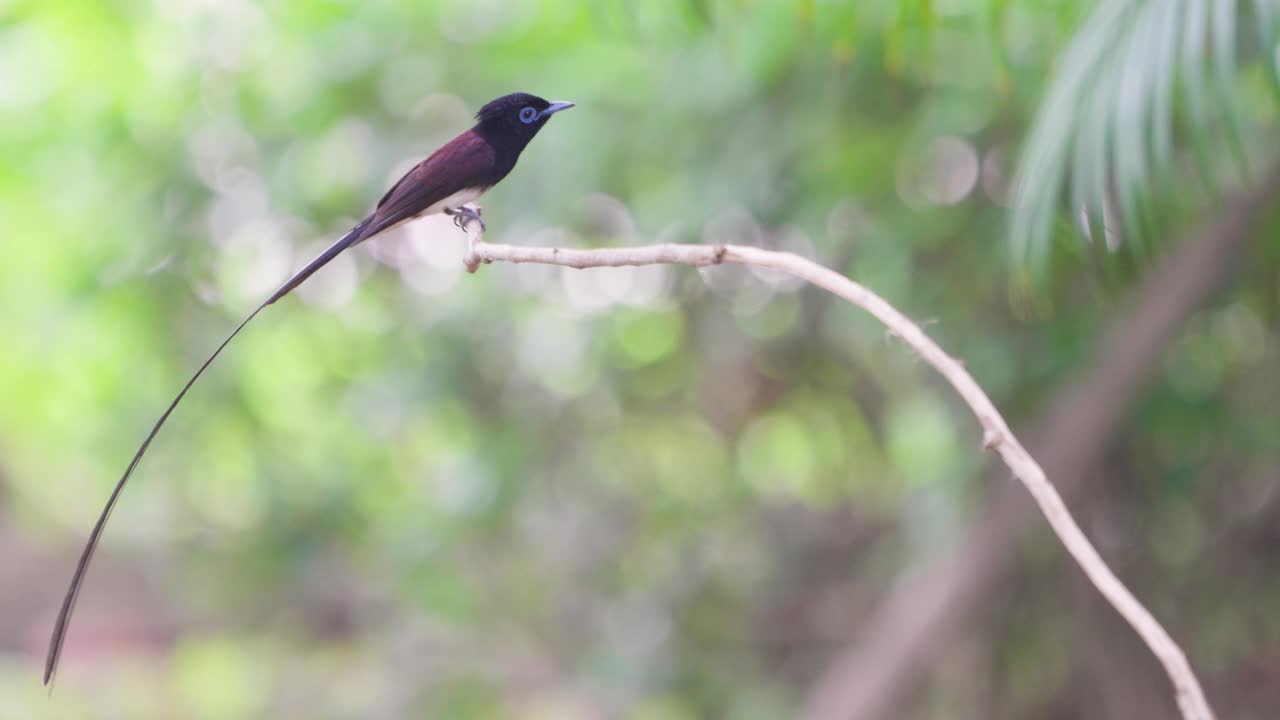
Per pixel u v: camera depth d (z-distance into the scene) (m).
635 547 13.97
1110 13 5.22
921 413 12.26
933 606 10.48
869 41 8.68
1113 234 6.17
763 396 13.08
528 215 11.19
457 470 13.50
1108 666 11.20
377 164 11.62
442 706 14.82
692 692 13.49
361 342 13.51
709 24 7.58
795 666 13.43
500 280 12.21
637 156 10.80
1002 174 9.95
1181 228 8.75
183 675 20.66
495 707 14.82
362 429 13.43
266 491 13.55
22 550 27.61
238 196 12.20
